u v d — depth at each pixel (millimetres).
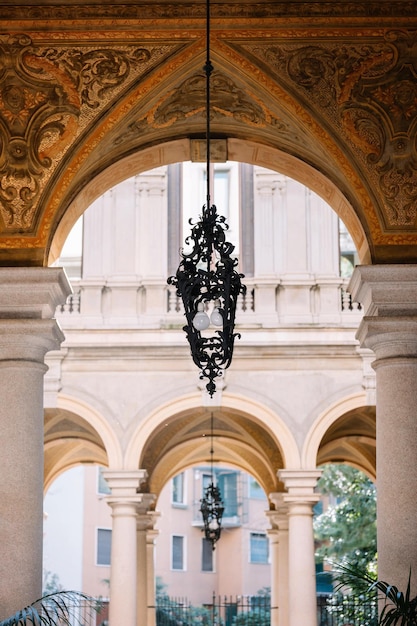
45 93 12242
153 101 12375
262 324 24188
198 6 12055
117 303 24656
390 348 11828
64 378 24031
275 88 12219
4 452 11570
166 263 25094
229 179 27516
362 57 12203
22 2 12031
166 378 24031
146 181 25562
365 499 31750
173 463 29781
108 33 12125
